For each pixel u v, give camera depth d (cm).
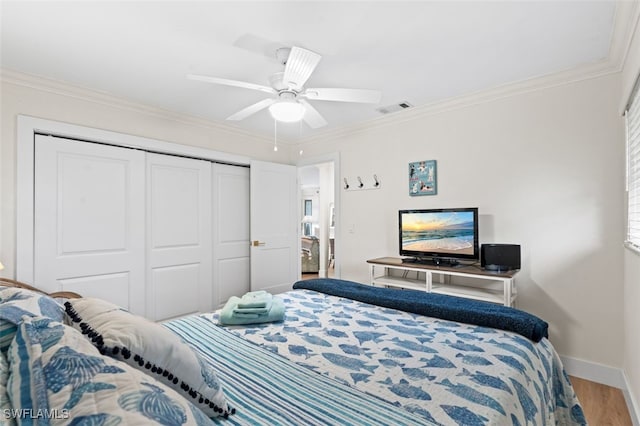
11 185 241
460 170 302
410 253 322
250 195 410
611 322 227
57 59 224
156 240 327
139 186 313
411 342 146
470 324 168
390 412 95
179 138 343
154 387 65
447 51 214
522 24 185
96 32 191
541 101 257
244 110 239
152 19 179
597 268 233
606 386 226
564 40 202
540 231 258
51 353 67
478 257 277
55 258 262
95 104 283
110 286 293
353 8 170
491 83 266
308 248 732
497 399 100
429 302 191
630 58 188
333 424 90
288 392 108
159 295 328
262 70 241
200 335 162
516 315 162
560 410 156
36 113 252
